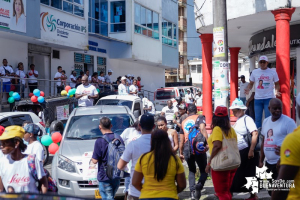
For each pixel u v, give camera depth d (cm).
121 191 761
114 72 2819
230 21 1220
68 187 750
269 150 615
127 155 531
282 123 604
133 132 746
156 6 3131
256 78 969
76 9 2180
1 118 1027
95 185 744
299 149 319
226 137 600
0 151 487
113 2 2758
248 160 684
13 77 1608
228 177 613
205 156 742
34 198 288
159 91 2731
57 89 2008
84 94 1305
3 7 1590
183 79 5450
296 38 1262
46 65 2128
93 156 633
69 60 2325
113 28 2766
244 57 3250
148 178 439
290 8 1027
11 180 446
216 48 772
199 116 757
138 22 2855
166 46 3391
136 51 2808
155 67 3459
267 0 1052
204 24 1267
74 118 934
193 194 748
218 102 771
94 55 2578
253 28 1395
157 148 440
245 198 759
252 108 1219
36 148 571
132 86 2058
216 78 774
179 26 5312
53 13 1977
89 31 2536
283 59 1040
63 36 2062
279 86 967
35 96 1324
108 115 948
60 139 820
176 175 443
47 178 494
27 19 1742
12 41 1870
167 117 1595
